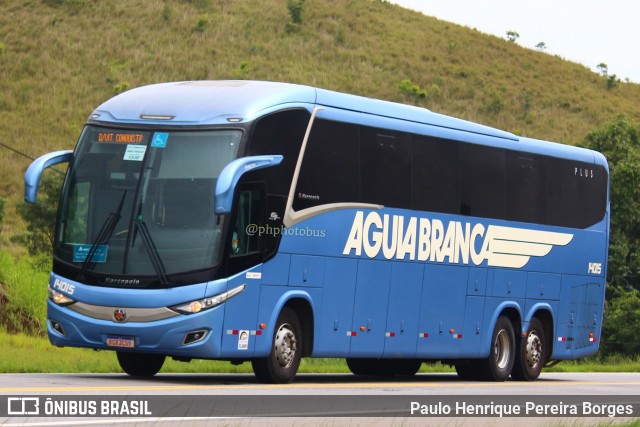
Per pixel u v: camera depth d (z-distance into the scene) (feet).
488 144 88.28
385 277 77.15
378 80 369.09
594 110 379.14
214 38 376.68
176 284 63.62
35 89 320.91
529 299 92.79
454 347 84.58
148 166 65.72
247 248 65.77
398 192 78.28
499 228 88.89
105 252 65.05
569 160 97.55
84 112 310.24
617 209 174.50
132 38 367.66
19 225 222.48
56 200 162.61
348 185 73.51
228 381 70.44
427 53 403.34
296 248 69.21
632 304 158.10
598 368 129.80
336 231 72.49
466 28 449.48
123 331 64.08
